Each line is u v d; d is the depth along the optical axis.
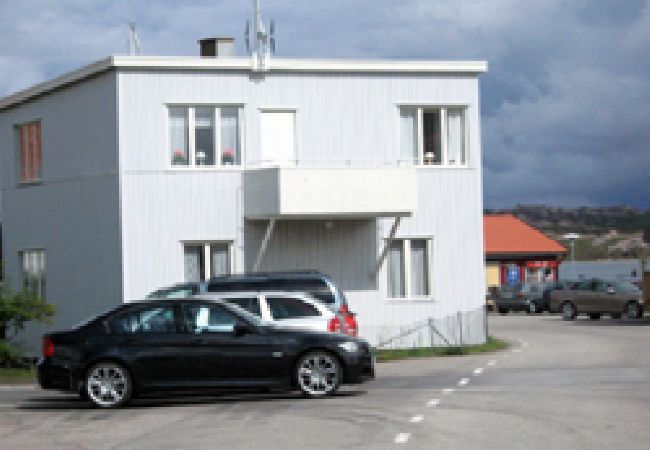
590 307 51.50
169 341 18.48
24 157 36.22
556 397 17.44
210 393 20.36
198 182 31.25
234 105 31.56
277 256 31.70
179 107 31.23
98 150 31.78
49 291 34.69
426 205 32.72
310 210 30.23
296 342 18.58
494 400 17.20
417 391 19.20
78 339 18.64
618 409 15.73
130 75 30.80
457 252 33.00
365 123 32.38
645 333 37.94
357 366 18.67
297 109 31.95
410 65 32.59
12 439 14.74
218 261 31.48
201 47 34.53
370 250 32.31
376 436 13.55
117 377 18.48
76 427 15.89
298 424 15.02
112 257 31.19
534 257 78.75
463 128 33.16
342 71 32.22
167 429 15.12
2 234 37.34
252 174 31.19
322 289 24.30
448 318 32.81
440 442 12.86
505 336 37.66
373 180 30.70
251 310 21.47
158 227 30.95
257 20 31.59
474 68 33.00
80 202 32.84
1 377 25.77
